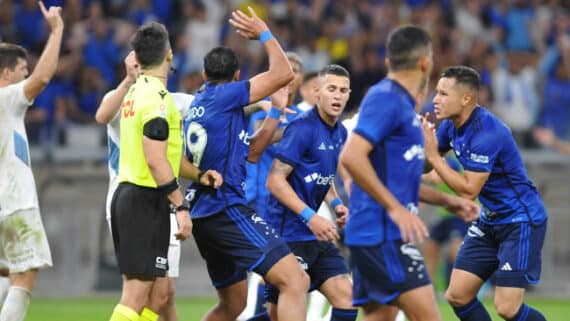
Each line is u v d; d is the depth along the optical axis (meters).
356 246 21.95
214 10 65.75
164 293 26.69
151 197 24.09
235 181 25.50
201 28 62.59
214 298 49.31
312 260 27.27
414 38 21.50
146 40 24.52
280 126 31.67
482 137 26.12
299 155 26.47
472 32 66.38
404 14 67.25
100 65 59.94
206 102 25.50
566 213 52.06
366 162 20.92
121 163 24.62
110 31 61.50
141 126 23.94
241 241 25.11
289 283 24.86
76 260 51.03
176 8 64.06
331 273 27.31
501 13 66.94
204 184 25.06
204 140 25.27
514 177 26.89
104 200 51.91
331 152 27.02
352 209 22.16
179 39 60.75
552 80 60.44
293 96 32.19
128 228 24.05
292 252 27.05
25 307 28.17
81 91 58.75
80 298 49.25
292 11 63.53
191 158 25.50
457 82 26.22
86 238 51.28
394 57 21.56
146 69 24.64
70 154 52.75
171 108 24.14
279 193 26.14
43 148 53.22
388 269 21.61
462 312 27.73
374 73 58.84
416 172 21.70
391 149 21.45
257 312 32.97
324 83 26.75
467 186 25.67
